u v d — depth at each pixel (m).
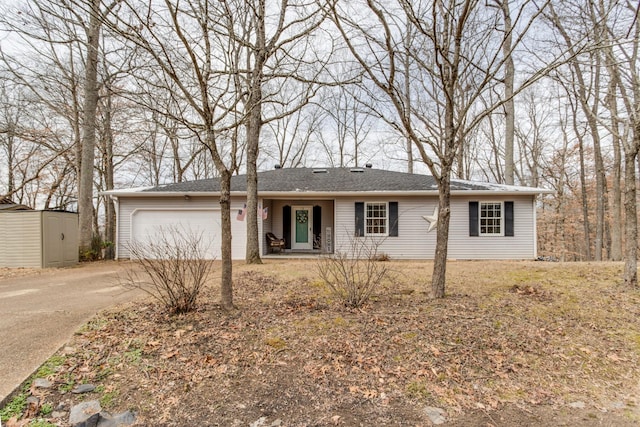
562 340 4.18
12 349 3.68
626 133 6.05
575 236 24.02
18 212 10.36
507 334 4.28
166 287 5.05
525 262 10.00
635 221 6.03
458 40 5.14
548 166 22.09
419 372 3.54
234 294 5.91
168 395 3.14
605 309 5.04
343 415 2.97
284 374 3.54
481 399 3.18
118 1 4.25
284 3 5.66
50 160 17.72
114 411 2.90
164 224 12.69
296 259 11.96
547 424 2.85
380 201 12.54
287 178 14.48
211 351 3.87
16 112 16.56
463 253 12.17
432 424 2.85
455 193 11.88
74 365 3.42
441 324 4.51
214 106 4.68
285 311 5.02
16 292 6.55
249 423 2.85
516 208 12.14
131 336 4.07
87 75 11.80
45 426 2.66
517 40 4.82
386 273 6.97
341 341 4.13
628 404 3.10
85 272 9.31
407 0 4.89
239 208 12.73
